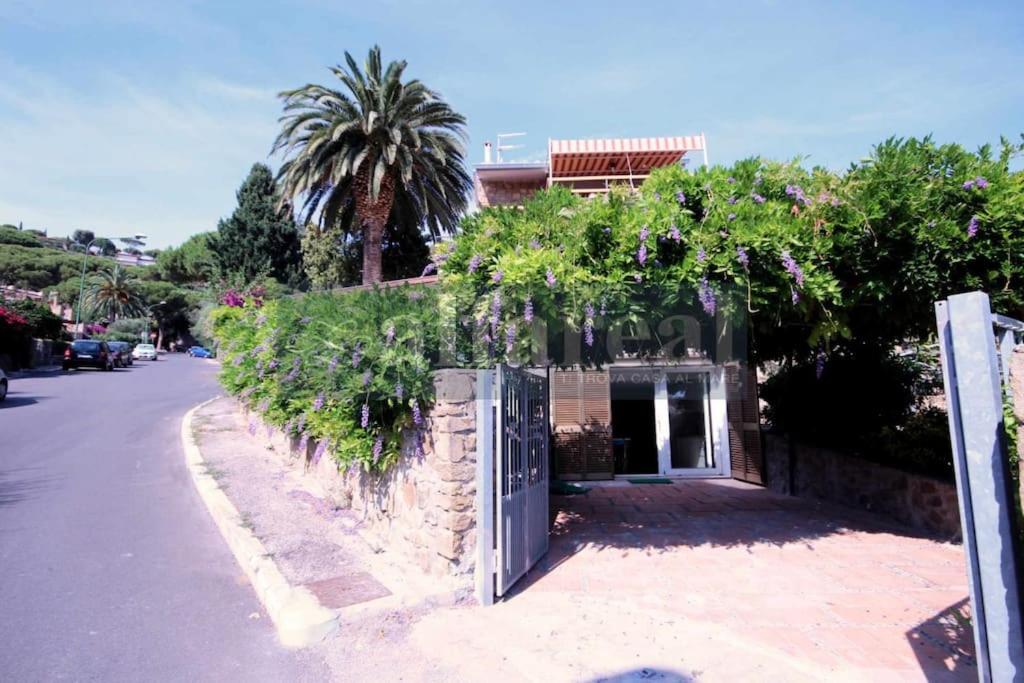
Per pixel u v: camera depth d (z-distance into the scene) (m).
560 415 10.76
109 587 4.43
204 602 4.24
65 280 66.50
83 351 26.83
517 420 4.84
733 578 4.88
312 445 7.38
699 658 3.46
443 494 4.34
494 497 4.38
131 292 59.28
